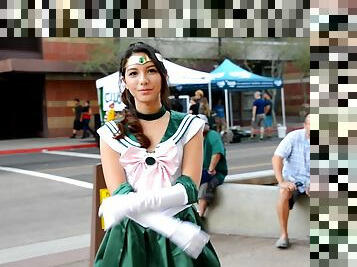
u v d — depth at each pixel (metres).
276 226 5.41
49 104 23.62
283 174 5.21
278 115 32.97
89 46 23.28
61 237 6.36
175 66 16.58
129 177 2.29
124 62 2.32
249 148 17.30
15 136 24.98
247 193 5.57
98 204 3.93
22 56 23.23
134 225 2.22
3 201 8.93
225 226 5.72
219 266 2.36
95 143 19.86
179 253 2.20
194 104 14.58
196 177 2.31
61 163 14.57
